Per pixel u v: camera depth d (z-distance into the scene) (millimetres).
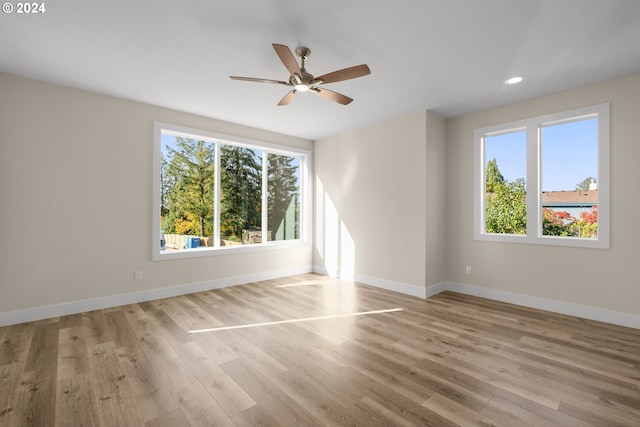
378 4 2045
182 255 4281
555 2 2014
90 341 2734
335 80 2520
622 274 3156
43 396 1930
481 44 2533
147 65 2928
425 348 2623
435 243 4375
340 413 1779
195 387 2037
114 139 3732
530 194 3781
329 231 5559
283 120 4637
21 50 2648
